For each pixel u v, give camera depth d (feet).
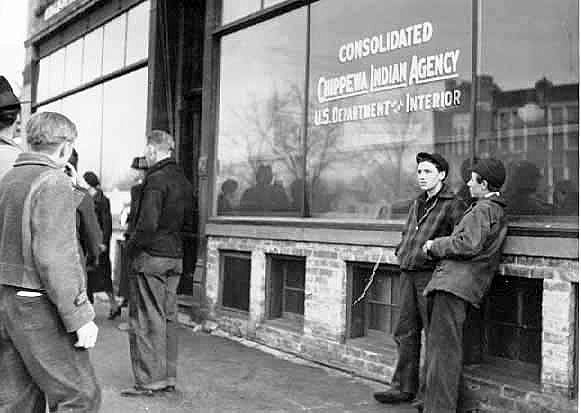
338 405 17.43
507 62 17.17
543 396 15.21
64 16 42.88
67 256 10.96
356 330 20.99
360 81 21.61
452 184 18.43
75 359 11.37
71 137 11.90
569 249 14.83
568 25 15.81
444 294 15.40
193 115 32.58
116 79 37.29
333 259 21.40
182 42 32.83
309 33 23.80
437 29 19.11
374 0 21.26
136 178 30.71
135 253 18.03
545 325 15.33
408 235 17.37
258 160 26.00
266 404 17.48
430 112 19.21
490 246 15.43
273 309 24.58
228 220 26.58
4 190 11.41
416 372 17.56
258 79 26.27
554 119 15.98
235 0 27.71
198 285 28.27
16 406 11.68
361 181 21.39
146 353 18.03
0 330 11.48
